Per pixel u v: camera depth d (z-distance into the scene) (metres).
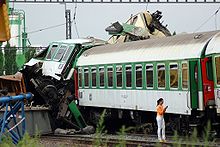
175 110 50.50
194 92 48.25
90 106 65.50
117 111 62.25
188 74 48.50
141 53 56.28
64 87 67.44
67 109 65.44
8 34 25.89
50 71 69.38
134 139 50.84
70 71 68.31
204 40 48.28
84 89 66.44
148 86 54.66
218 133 47.44
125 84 58.56
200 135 48.34
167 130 54.53
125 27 75.25
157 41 56.00
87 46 69.94
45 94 64.44
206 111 47.38
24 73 67.00
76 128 64.81
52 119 63.09
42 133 60.31
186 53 49.12
